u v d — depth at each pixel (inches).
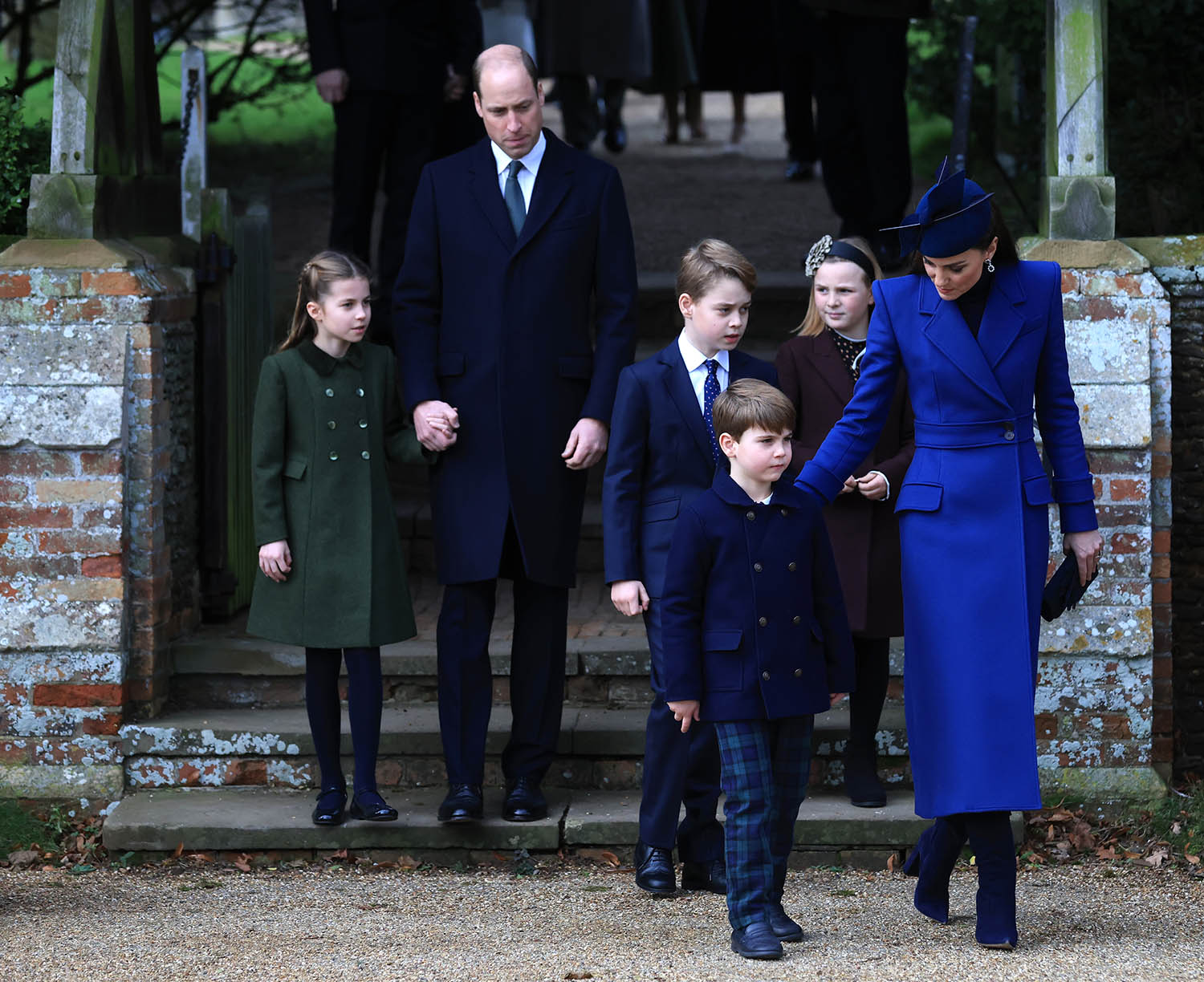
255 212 800.3
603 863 614.9
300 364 614.9
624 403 556.4
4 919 546.6
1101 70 649.0
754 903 491.5
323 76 880.9
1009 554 493.0
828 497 512.7
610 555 550.0
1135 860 613.3
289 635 606.9
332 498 611.8
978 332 500.1
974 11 1006.4
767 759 495.8
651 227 1184.8
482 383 605.6
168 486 701.3
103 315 656.4
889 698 685.9
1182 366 681.6
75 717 665.0
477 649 612.4
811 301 636.7
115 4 702.5
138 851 623.8
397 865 613.0
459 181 614.9
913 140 1397.6
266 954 499.8
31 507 655.8
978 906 499.8
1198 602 700.0
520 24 1217.4
